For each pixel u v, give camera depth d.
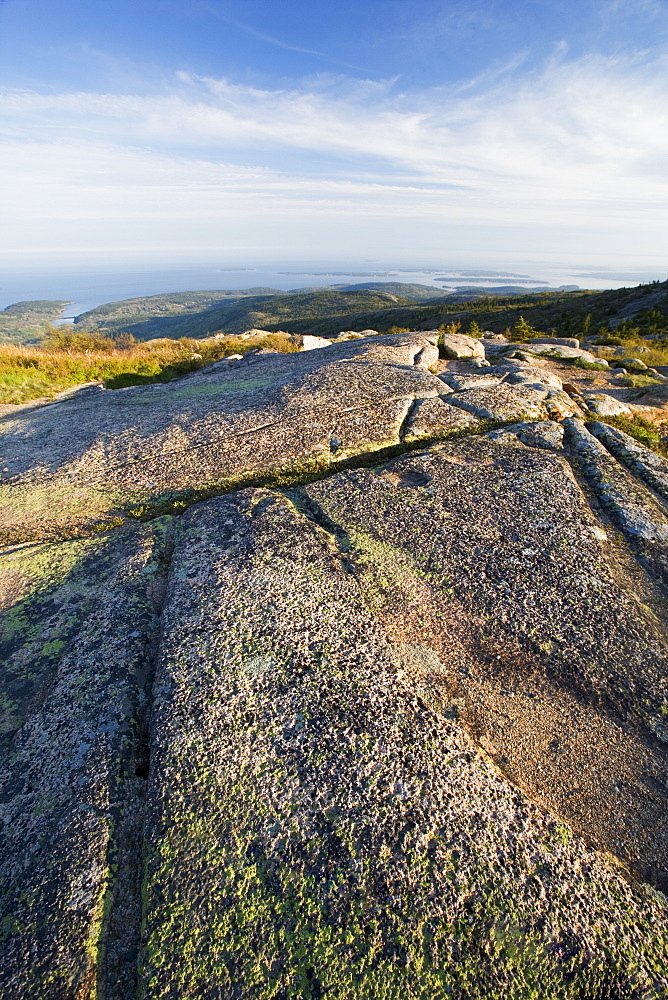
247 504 6.41
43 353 20.61
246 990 2.70
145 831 3.36
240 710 3.94
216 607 4.86
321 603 4.88
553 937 2.86
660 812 3.64
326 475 7.44
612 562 5.72
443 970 2.75
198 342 26.80
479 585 5.20
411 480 6.87
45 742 3.97
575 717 4.16
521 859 3.18
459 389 9.80
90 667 4.52
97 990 2.83
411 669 4.38
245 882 3.07
